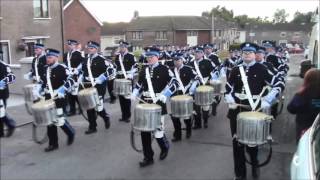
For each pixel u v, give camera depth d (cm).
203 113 865
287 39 9256
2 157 689
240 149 556
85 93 793
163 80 646
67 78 724
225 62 1231
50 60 716
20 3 2155
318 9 1011
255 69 554
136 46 6288
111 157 686
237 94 562
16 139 795
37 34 2267
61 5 2427
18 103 1139
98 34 3403
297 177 337
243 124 507
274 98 546
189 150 717
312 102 547
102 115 864
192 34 6209
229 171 612
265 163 579
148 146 639
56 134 727
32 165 652
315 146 353
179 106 704
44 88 726
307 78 555
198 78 856
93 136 815
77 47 1023
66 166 645
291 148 710
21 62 1270
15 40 2134
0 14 2048
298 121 568
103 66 868
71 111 1003
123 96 926
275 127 861
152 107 600
